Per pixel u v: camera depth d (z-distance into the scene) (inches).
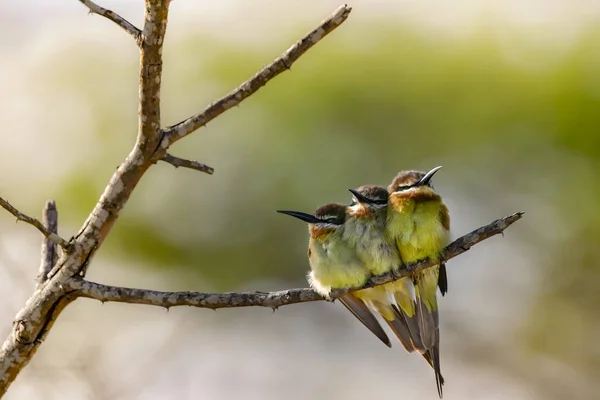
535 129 586.9
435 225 315.9
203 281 614.2
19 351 215.6
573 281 636.7
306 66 581.9
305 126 581.0
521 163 595.8
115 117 581.9
